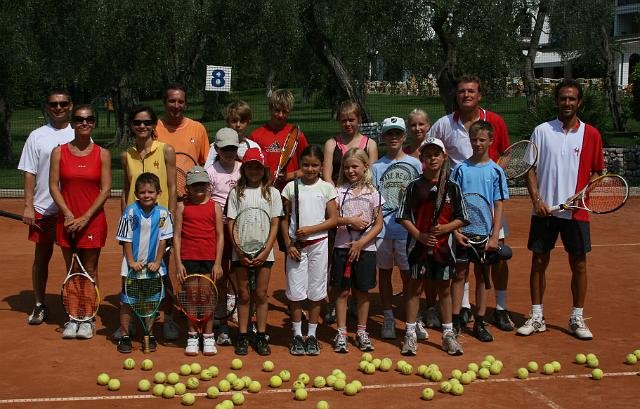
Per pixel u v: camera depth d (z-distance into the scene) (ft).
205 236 22.74
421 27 65.72
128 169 24.02
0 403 18.38
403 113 108.99
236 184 22.74
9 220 48.24
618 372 21.18
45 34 70.23
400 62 67.41
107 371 20.88
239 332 22.80
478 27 64.95
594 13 84.84
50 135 24.94
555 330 25.31
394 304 28.76
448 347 22.66
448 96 69.15
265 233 22.26
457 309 24.03
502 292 25.38
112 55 69.77
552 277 33.24
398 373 21.03
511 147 25.88
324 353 22.80
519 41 71.56
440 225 21.89
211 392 18.98
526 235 44.24
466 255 23.57
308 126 114.01
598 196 24.82
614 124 96.94
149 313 22.61
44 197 24.94
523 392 19.57
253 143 25.13
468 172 23.98
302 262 22.45
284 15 65.36
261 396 19.19
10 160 75.87
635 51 143.95
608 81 96.58
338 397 19.12
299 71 89.61
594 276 33.65
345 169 22.89
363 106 79.71
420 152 22.52
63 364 21.38
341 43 67.87
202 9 66.95
